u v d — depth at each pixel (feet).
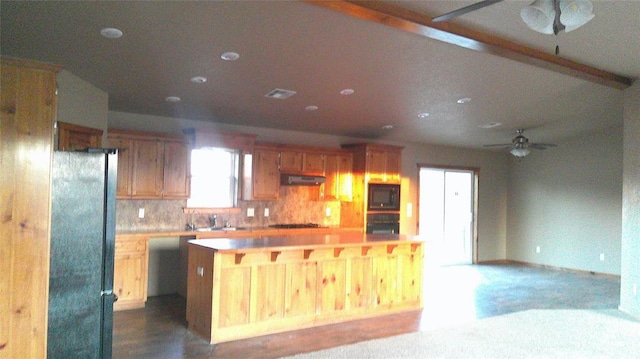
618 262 25.75
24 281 8.02
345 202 25.34
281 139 23.57
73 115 13.99
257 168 21.49
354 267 16.58
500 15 10.77
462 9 8.07
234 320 13.93
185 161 19.47
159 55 12.36
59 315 8.51
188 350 12.87
